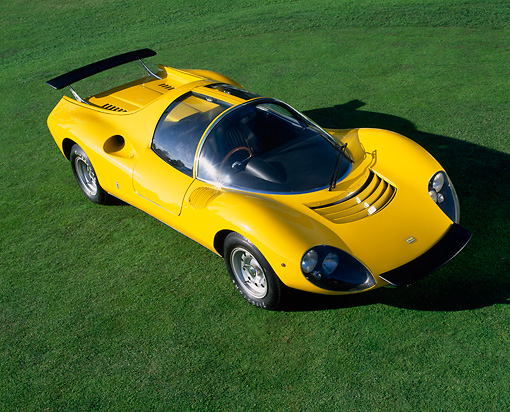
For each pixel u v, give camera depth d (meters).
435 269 3.23
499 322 3.29
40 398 3.15
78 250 4.56
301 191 3.70
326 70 8.12
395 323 3.38
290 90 7.52
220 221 3.50
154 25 11.89
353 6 11.17
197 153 4.06
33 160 6.31
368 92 7.20
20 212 5.24
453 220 3.62
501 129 5.84
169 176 4.16
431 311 3.44
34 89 8.69
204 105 4.36
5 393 3.21
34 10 14.01
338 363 3.14
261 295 3.59
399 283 3.15
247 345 3.36
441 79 7.35
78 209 5.20
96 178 4.90
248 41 9.95
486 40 8.72
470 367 3.00
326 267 3.17
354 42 9.23
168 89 5.30
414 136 5.89
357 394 2.92
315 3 11.87
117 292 3.98
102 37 11.45
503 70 7.43
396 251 3.30
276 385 3.05
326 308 3.59
